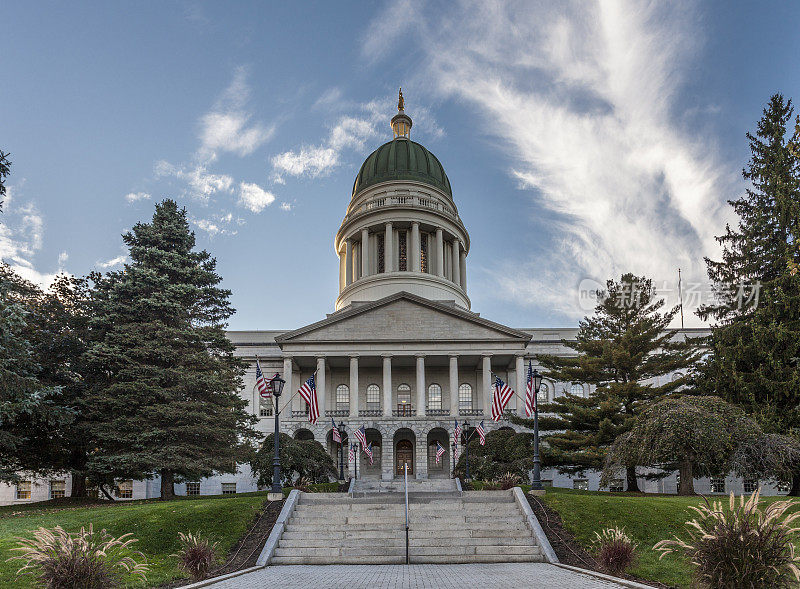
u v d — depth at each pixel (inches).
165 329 1446.9
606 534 777.6
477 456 1689.2
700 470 1332.4
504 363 2393.0
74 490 1567.4
